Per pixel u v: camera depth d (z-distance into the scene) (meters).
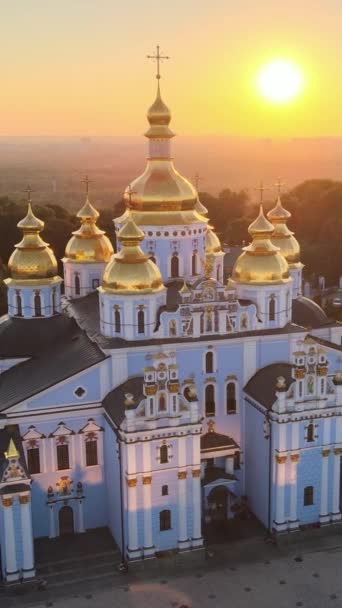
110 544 57.12
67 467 57.84
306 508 58.34
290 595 51.16
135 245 59.03
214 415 61.03
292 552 56.50
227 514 60.44
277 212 79.62
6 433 55.72
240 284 62.78
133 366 58.12
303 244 173.25
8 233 149.50
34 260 67.62
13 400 57.16
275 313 62.41
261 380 60.22
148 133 66.00
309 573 53.78
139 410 52.53
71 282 77.81
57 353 63.81
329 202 194.62
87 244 77.00
